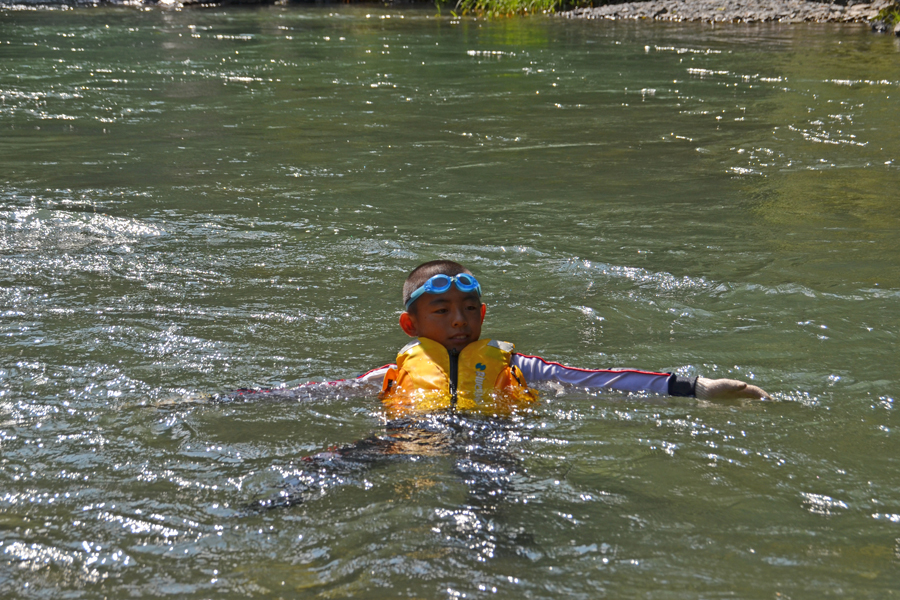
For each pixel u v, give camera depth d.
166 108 13.30
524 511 3.21
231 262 6.48
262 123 12.14
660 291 5.89
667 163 9.77
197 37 23.05
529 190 8.64
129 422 3.99
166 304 5.62
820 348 4.90
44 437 3.83
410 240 7.00
